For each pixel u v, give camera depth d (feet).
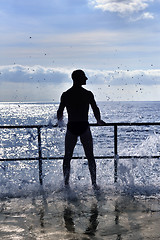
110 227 8.92
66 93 13.06
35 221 9.48
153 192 12.58
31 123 179.01
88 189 13.04
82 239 8.05
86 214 10.07
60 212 10.31
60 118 13.24
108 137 83.82
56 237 8.20
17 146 75.15
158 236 8.22
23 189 13.01
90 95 13.08
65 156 13.07
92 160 13.03
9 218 9.80
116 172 13.73
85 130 12.83
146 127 129.49
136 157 13.71
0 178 15.60
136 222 9.30
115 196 12.09
